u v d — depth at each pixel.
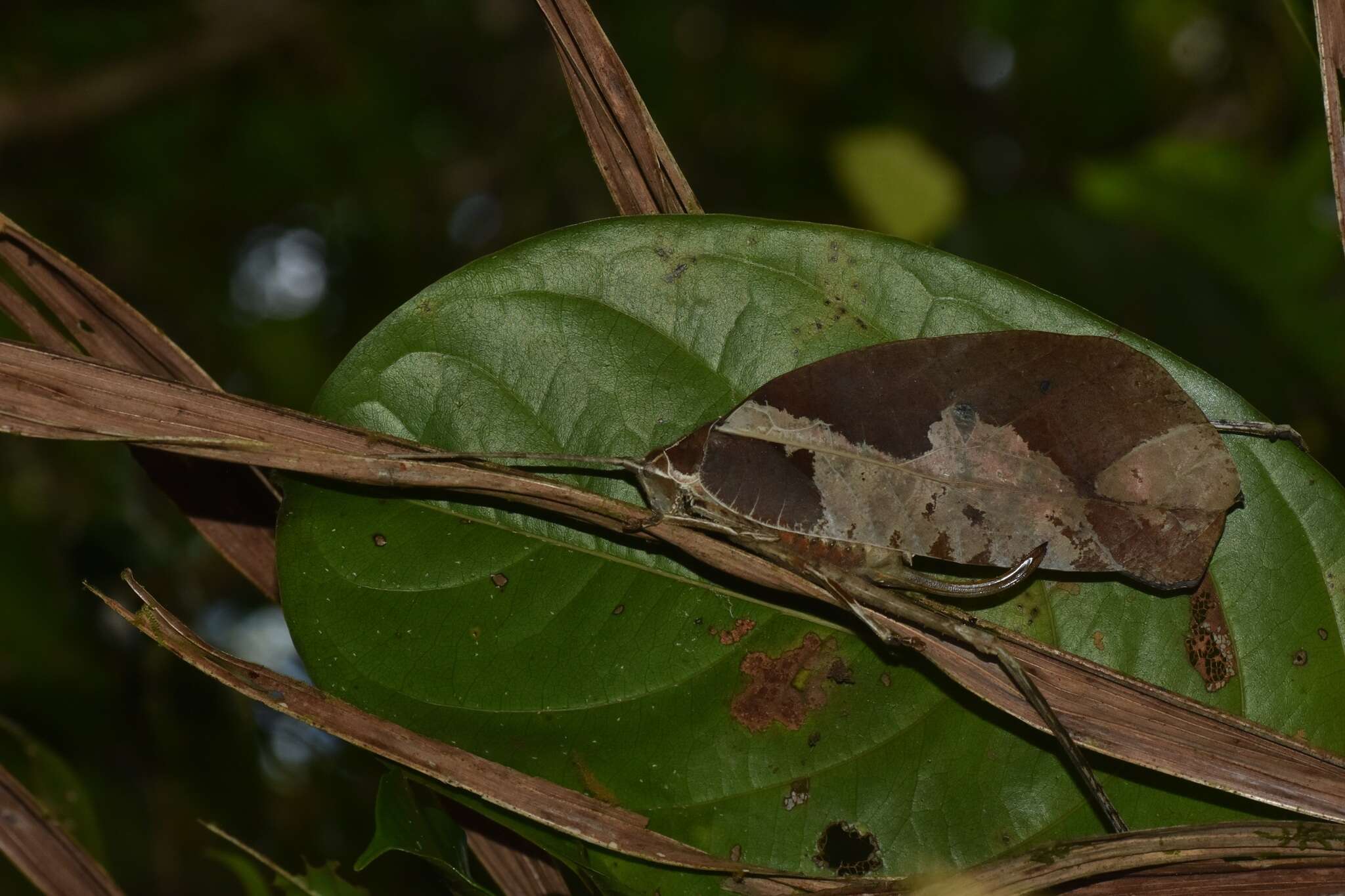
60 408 0.49
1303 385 0.61
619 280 0.49
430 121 1.19
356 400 0.49
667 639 0.49
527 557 0.49
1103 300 0.63
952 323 0.49
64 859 0.52
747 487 0.49
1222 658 0.49
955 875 0.48
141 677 0.69
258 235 1.20
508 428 0.49
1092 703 0.49
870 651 0.49
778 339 0.49
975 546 0.49
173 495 0.51
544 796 0.49
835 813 0.49
